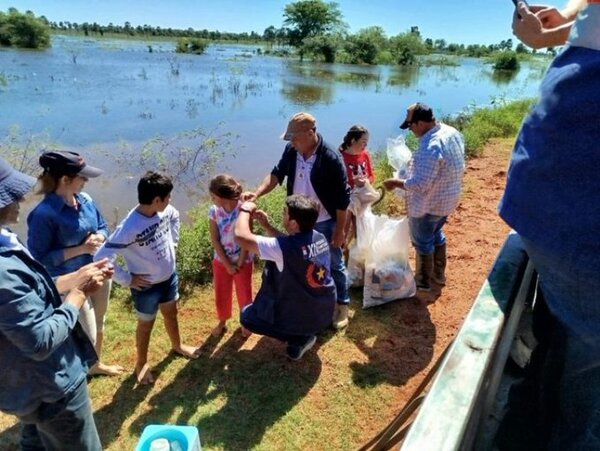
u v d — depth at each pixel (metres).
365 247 4.45
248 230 3.16
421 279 4.61
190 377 3.48
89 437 2.25
